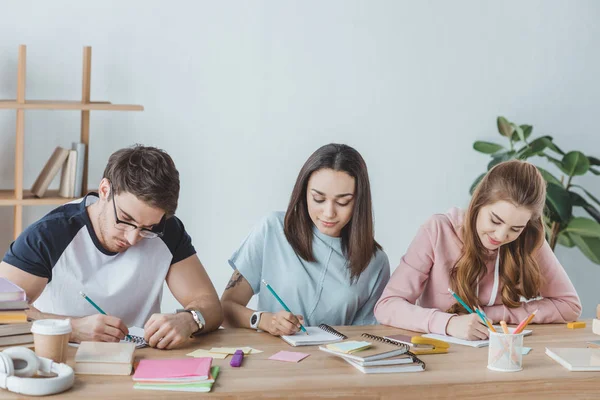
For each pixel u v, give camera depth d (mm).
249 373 1657
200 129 3572
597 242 3617
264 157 3652
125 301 2014
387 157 3801
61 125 3422
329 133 3717
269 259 2252
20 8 3326
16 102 3158
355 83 3723
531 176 2096
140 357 1741
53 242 1912
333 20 3668
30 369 1503
